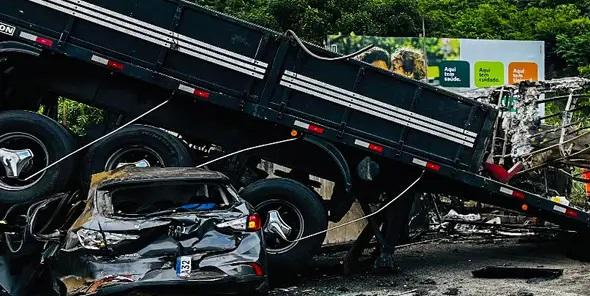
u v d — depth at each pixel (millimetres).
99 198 6895
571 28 30609
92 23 9086
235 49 9297
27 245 7570
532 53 24891
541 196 10680
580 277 9117
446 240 13641
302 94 9430
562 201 10891
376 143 9586
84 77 9602
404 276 9766
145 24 9148
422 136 9680
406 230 12867
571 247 11031
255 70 9312
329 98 9461
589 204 12773
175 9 9148
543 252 11875
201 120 9883
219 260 6574
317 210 9336
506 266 10328
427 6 33656
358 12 25469
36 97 9773
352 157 10094
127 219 6586
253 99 9359
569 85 11102
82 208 7824
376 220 10352
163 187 7520
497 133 11078
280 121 9391
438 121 9664
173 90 9227
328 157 10062
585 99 11977
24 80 9531
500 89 11391
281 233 9102
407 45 23672
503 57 24750
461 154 9773
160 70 9195
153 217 6625
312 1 25531
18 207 8883
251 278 6613
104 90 9625
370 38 23297
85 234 6516
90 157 9094
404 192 9797
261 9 25281
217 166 9992
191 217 6652
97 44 9117
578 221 10375
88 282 6391
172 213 6719
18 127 8906
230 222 6746
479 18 31812
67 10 9023
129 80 9633
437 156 9734
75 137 9453
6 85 9539
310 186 10492
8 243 7965
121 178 7141
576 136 11008
